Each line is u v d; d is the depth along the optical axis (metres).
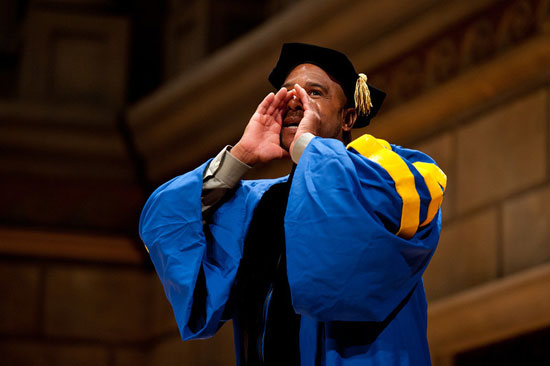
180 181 4.30
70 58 12.30
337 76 4.28
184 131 11.38
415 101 9.17
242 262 4.29
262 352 4.08
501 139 8.44
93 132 11.84
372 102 4.41
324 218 3.69
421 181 3.83
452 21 8.82
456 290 8.58
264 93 10.52
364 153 3.88
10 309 12.00
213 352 11.28
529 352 8.15
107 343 12.09
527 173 8.16
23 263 12.13
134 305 12.23
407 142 9.38
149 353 12.12
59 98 12.14
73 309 12.11
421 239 3.85
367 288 3.68
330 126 4.20
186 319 4.12
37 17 12.34
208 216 4.38
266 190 4.36
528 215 8.06
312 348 3.89
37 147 11.81
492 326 8.16
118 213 12.07
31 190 11.95
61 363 11.96
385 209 3.75
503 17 8.44
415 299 4.03
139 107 11.62
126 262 12.31
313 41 9.83
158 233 4.23
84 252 12.16
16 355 11.90
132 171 12.05
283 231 4.18
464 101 8.83
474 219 8.55
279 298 4.05
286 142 4.26
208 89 10.82
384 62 9.48
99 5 12.51
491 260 8.31
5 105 11.69
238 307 4.29
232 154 4.30
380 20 9.26
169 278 4.18
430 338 8.68
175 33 12.59
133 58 12.63
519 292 7.89
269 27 10.18
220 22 12.13
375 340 3.87
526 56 8.19
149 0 12.91
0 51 12.74
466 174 8.71
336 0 9.38
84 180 12.02
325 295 3.67
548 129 8.05
